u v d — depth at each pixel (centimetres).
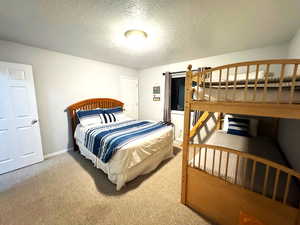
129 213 142
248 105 102
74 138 291
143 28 171
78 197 162
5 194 165
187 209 148
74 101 296
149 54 278
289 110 88
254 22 154
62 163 241
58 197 162
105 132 225
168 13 140
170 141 264
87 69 313
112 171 178
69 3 125
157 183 191
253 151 180
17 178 197
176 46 231
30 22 158
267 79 95
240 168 135
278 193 102
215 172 129
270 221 101
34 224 129
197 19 150
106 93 356
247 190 109
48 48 244
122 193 170
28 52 228
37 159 241
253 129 246
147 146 201
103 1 122
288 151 172
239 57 256
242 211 113
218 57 280
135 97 437
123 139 193
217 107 117
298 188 107
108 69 355
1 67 197
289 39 200
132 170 187
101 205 151
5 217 135
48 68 253
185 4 125
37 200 156
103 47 238
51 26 167
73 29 174
